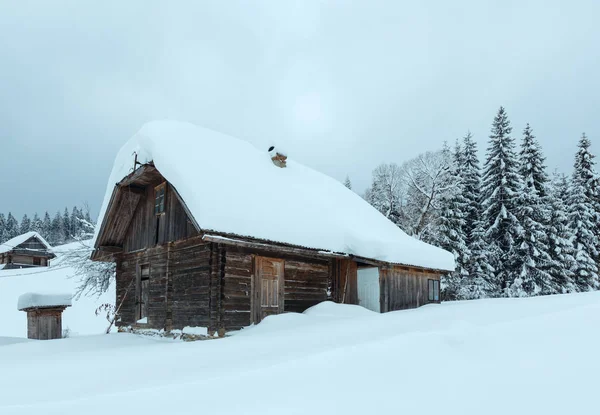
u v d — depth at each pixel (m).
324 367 4.32
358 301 15.23
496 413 3.16
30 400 4.36
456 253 29.80
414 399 3.47
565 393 3.44
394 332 7.45
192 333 11.62
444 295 29.47
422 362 4.38
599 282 33.09
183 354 6.90
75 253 22.00
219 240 10.62
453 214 31.56
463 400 3.42
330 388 3.79
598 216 34.84
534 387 3.61
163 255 13.55
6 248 45.50
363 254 14.26
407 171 35.44
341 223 15.21
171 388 4.00
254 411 3.35
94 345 11.21
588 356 4.28
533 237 29.41
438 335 5.23
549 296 15.34
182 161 11.87
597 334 5.05
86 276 22.95
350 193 20.64
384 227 18.47
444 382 3.83
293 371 4.26
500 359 4.43
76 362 6.86
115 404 3.69
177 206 13.05
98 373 5.71
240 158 15.05
